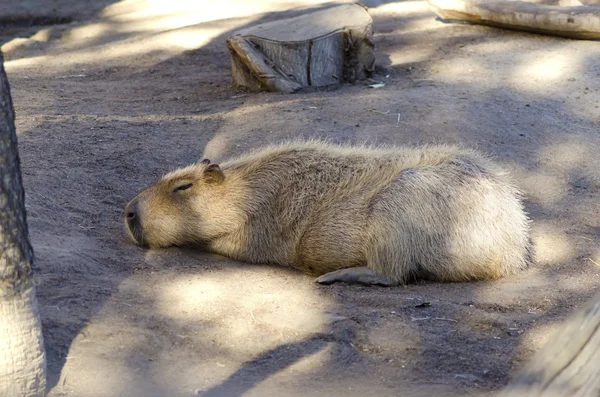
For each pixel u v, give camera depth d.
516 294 7.53
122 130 11.70
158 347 6.02
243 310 6.80
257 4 22.91
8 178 4.70
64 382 5.37
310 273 8.23
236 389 5.54
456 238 7.76
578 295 7.53
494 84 13.99
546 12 16.94
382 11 21.56
